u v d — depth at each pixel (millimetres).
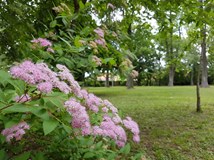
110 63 2561
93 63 2361
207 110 8250
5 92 1302
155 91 18766
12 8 3104
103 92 17453
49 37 2520
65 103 1315
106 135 1569
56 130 1467
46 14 3266
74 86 1508
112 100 11820
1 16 3178
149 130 5617
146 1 5035
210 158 4059
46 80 1299
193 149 4441
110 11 3168
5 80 1222
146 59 39594
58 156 1643
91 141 1657
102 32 2617
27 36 3066
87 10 3049
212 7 3836
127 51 2930
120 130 1662
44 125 1186
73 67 2262
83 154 1638
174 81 41969
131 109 8641
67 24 2590
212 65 40000
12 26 3137
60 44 2396
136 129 1784
